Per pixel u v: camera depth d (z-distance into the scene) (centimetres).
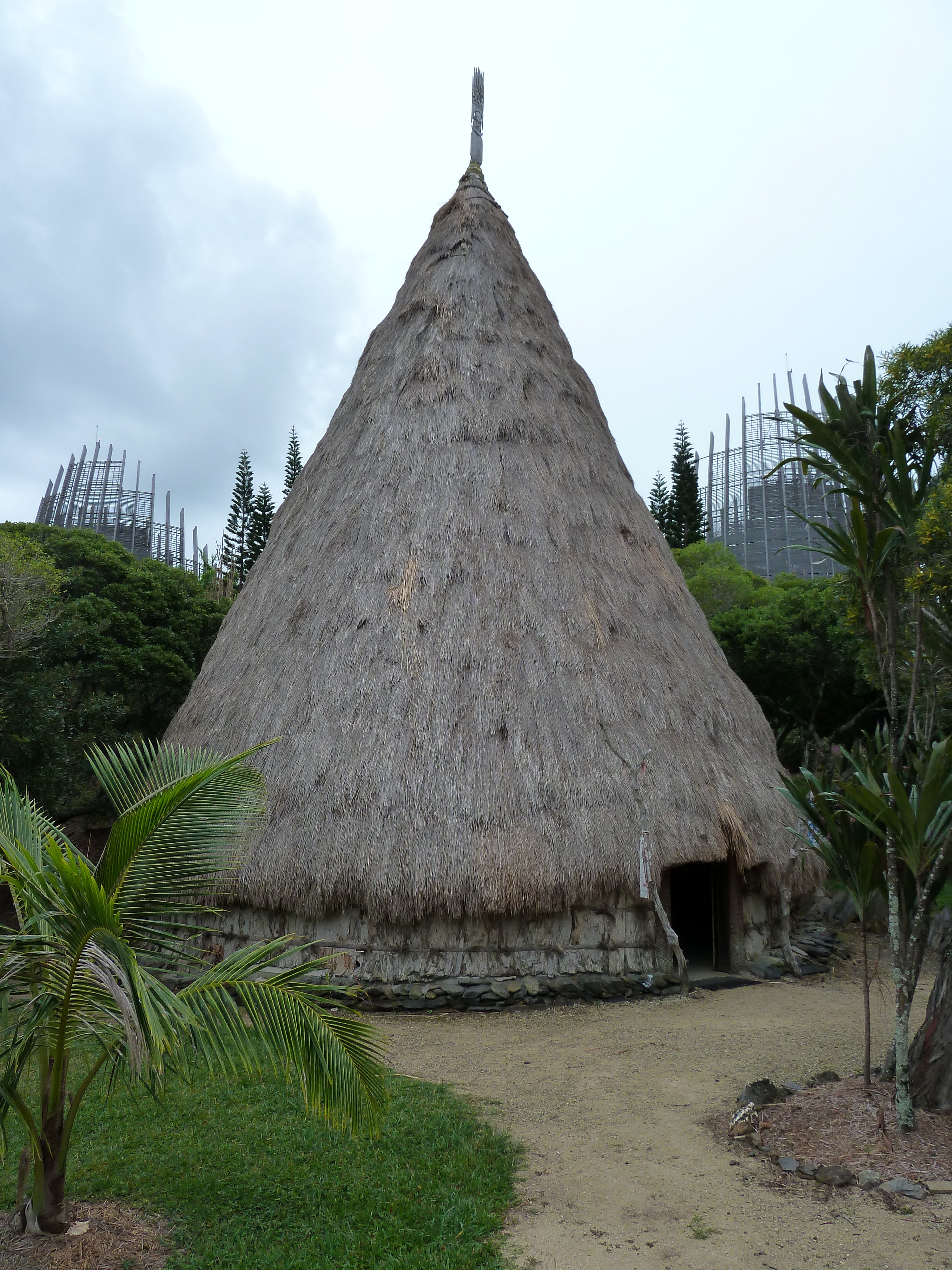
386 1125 666
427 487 1384
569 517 1404
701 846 1127
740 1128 644
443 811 1069
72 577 2564
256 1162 610
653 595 1422
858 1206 533
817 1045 882
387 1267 471
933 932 1348
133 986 417
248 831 654
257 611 1440
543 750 1133
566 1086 768
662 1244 494
